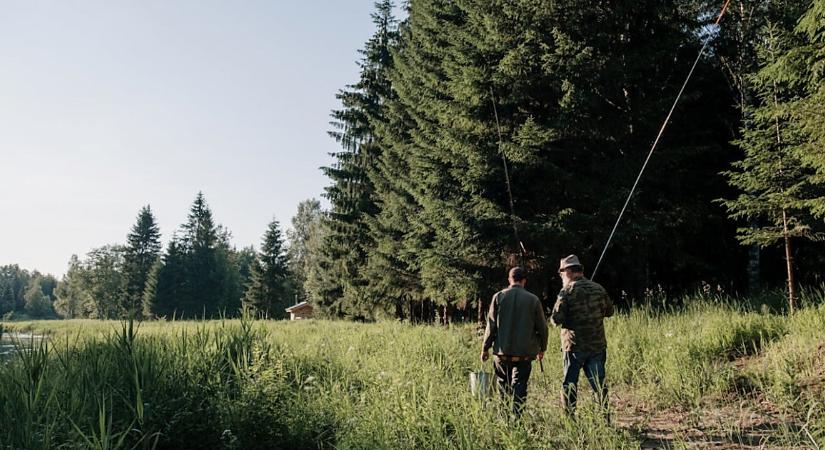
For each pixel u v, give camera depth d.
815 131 8.19
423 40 21.06
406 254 20.42
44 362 5.48
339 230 28.41
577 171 15.25
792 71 8.42
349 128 29.33
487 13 15.97
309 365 7.58
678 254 15.58
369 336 11.85
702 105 16.67
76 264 108.94
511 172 14.86
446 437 4.68
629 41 14.64
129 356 5.96
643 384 7.42
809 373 6.23
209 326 8.47
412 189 18.44
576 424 4.83
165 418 5.04
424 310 25.64
